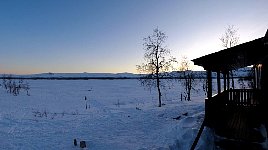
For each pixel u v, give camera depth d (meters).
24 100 42.28
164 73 36.22
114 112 29.41
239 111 14.58
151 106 34.12
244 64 18.33
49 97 48.59
